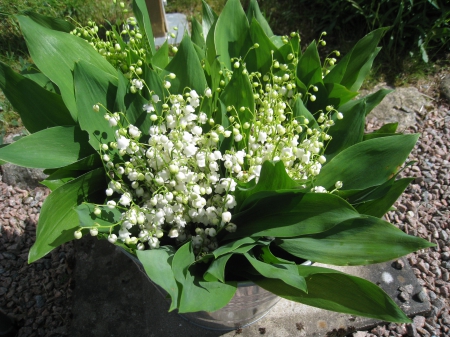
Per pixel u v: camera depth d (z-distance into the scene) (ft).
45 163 1.20
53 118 1.37
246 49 1.52
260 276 1.16
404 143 1.21
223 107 1.27
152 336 1.79
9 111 2.76
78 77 1.22
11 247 2.27
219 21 1.49
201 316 1.59
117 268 1.97
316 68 1.44
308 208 1.10
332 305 1.05
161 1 3.02
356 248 1.08
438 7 2.92
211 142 1.21
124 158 1.31
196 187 1.10
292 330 1.78
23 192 2.52
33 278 2.14
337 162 1.27
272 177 1.07
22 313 2.02
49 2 3.36
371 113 2.82
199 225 1.31
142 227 1.14
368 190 1.22
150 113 1.30
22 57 3.13
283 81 1.42
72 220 1.22
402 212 2.37
